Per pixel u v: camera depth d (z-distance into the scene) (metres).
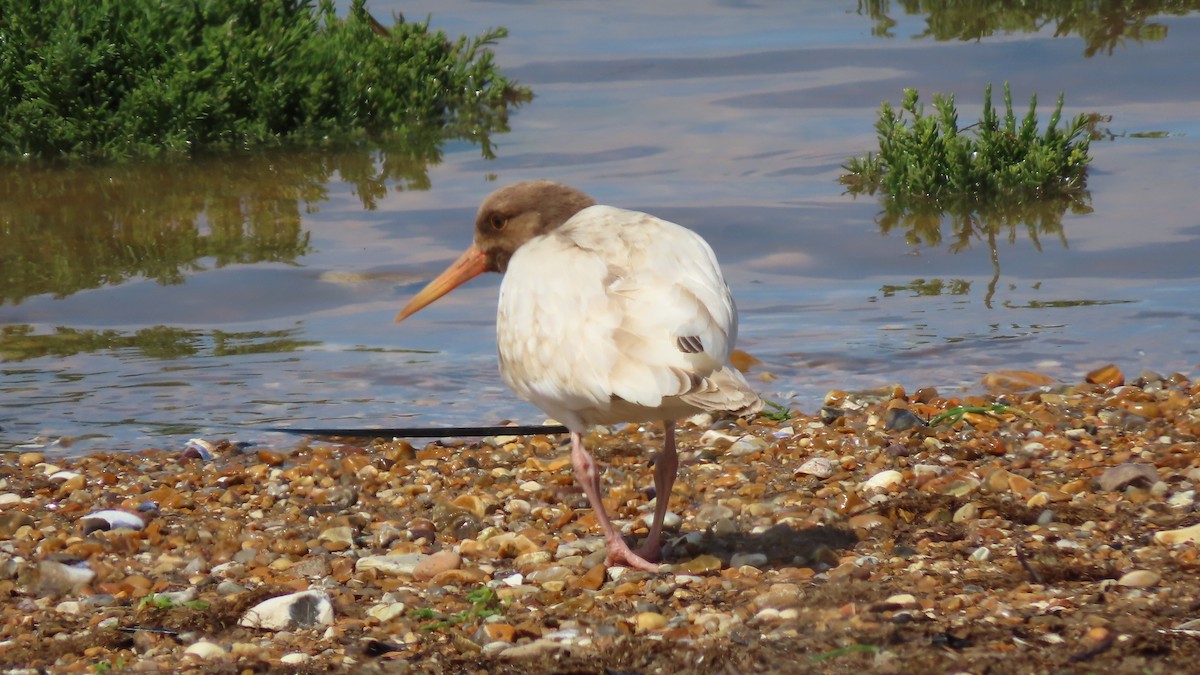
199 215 17.70
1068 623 6.87
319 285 15.37
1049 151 17.94
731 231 16.64
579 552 8.90
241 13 22.70
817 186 18.25
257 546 9.21
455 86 22.52
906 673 6.42
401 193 18.50
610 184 18.30
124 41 21.05
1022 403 11.73
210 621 7.72
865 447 10.84
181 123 20.66
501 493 10.23
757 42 25.72
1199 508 8.80
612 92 22.88
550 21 27.41
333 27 23.64
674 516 9.55
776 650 6.80
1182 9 26.88
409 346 13.82
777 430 11.48
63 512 9.97
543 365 7.83
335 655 7.18
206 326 14.28
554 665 6.88
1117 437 10.83
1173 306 14.23
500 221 9.62
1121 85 22.22
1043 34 25.47
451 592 8.20
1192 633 6.64
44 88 20.19
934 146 18.08
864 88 22.53
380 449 11.41
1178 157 18.92
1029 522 8.84
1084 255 15.78
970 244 16.33
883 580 7.71
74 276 15.61
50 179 19.25
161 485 10.54
